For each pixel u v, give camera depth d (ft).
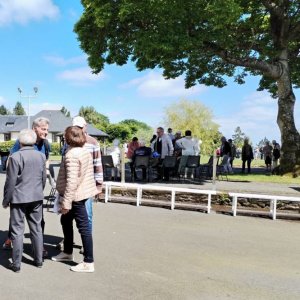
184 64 68.64
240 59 59.26
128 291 15.74
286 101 61.77
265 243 24.63
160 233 26.13
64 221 19.13
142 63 62.44
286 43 62.18
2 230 25.12
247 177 56.44
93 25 58.49
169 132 59.93
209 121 205.46
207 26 52.60
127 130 269.23
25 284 16.10
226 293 15.98
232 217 33.01
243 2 58.18
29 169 17.69
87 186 17.84
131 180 49.78
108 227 27.35
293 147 59.88
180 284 16.78
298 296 15.97
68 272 17.69
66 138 17.92
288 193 38.78
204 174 58.90
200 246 23.26
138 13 51.47
